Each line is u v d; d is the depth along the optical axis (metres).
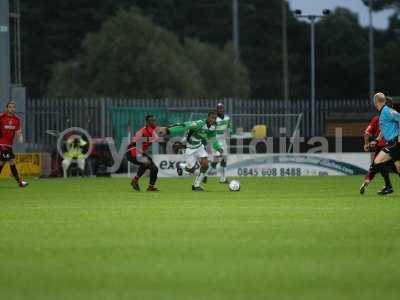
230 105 94.56
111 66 139.50
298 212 43.59
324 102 96.62
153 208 46.53
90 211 44.91
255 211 44.31
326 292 23.11
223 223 38.53
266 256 28.80
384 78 172.88
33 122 92.44
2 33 89.56
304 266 26.89
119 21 141.88
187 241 32.44
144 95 138.00
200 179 62.97
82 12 170.50
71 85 141.00
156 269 26.55
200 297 22.59
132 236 34.03
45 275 25.78
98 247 31.05
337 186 67.56
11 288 23.94
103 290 23.56
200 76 147.25
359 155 88.12
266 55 177.00
